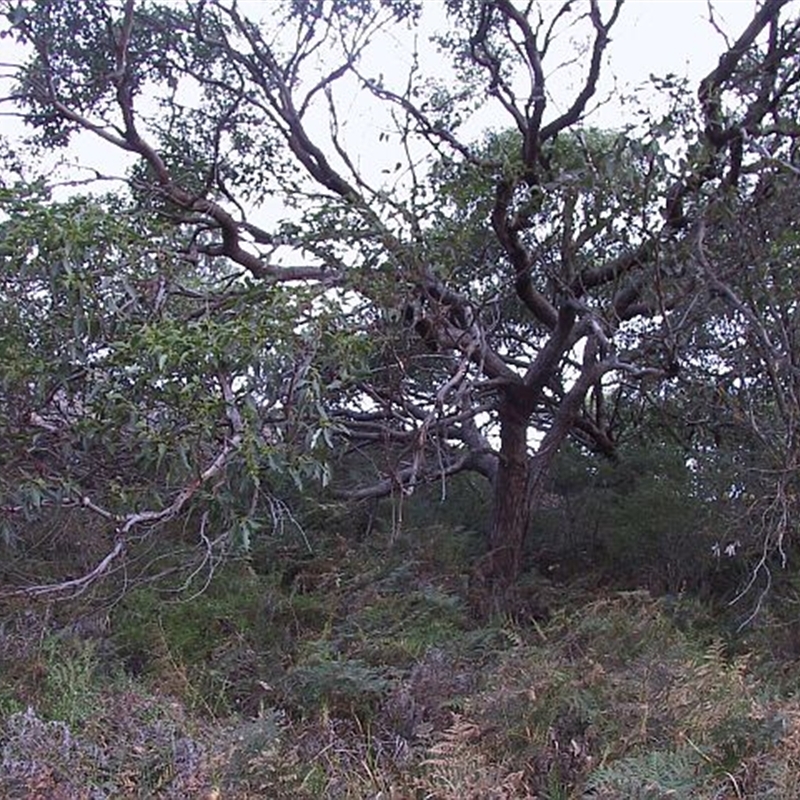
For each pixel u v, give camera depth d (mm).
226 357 4910
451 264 7355
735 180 7129
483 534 10250
